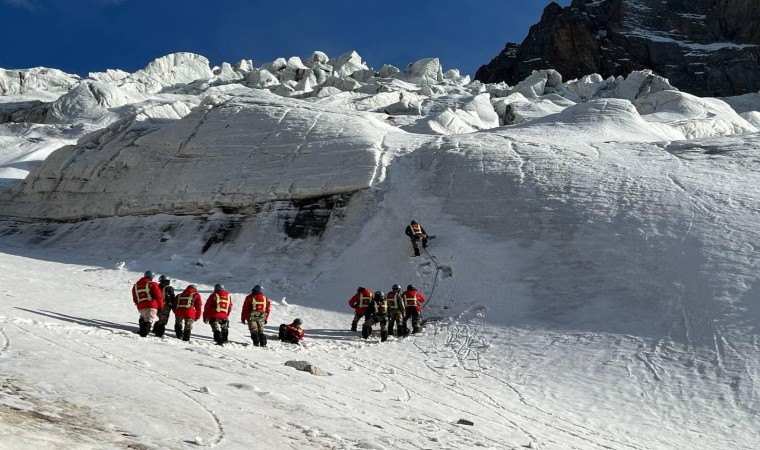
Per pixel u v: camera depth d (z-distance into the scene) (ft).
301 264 85.87
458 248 78.23
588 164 89.30
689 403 44.42
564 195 81.20
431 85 286.66
